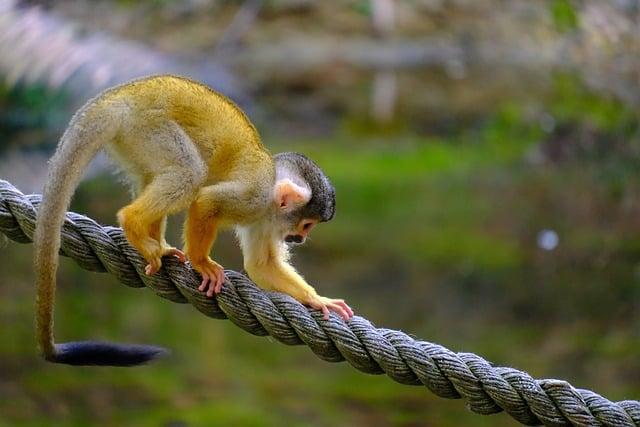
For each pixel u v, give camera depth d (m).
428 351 7.57
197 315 17.44
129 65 14.96
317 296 8.23
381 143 21.83
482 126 21.42
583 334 16.03
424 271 17.86
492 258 18.06
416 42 22.73
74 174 7.08
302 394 14.95
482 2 21.94
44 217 6.91
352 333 7.59
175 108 7.67
